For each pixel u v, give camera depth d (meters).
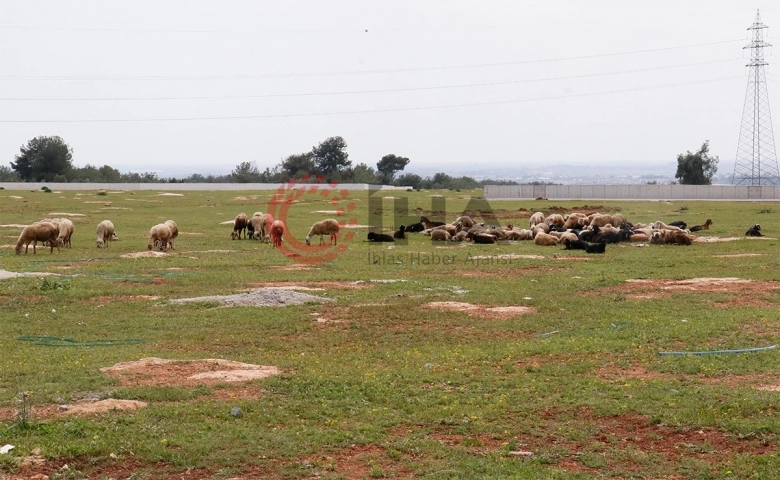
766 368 14.20
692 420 11.27
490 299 22.14
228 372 13.84
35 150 127.50
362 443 10.59
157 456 9.94
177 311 20.48
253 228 41.75
